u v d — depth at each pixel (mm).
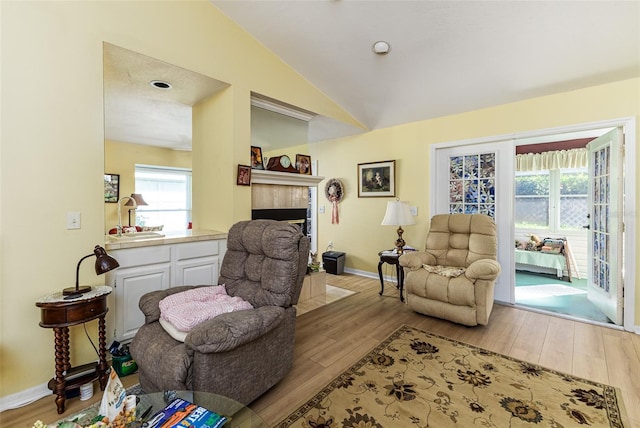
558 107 3023
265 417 1613
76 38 1935
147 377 1590
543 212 5121
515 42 2477
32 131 1794
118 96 3094
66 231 1919
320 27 2674
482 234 3162
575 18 2168
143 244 2303
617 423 1564
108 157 5277
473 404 1722
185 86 2824
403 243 3699
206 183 3184
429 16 2373
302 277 2035
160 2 2318
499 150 3473
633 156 2652
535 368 2096
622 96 2695
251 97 3133
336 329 2773
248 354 1643
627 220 2693
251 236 2143
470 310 2703
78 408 1725
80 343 2006
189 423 1064
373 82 3369
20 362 1778
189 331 1612
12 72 1727
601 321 2908
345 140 4934
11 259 1743
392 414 1641
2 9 1693
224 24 2736
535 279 4699
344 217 5016
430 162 3963
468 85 3135
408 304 3117
